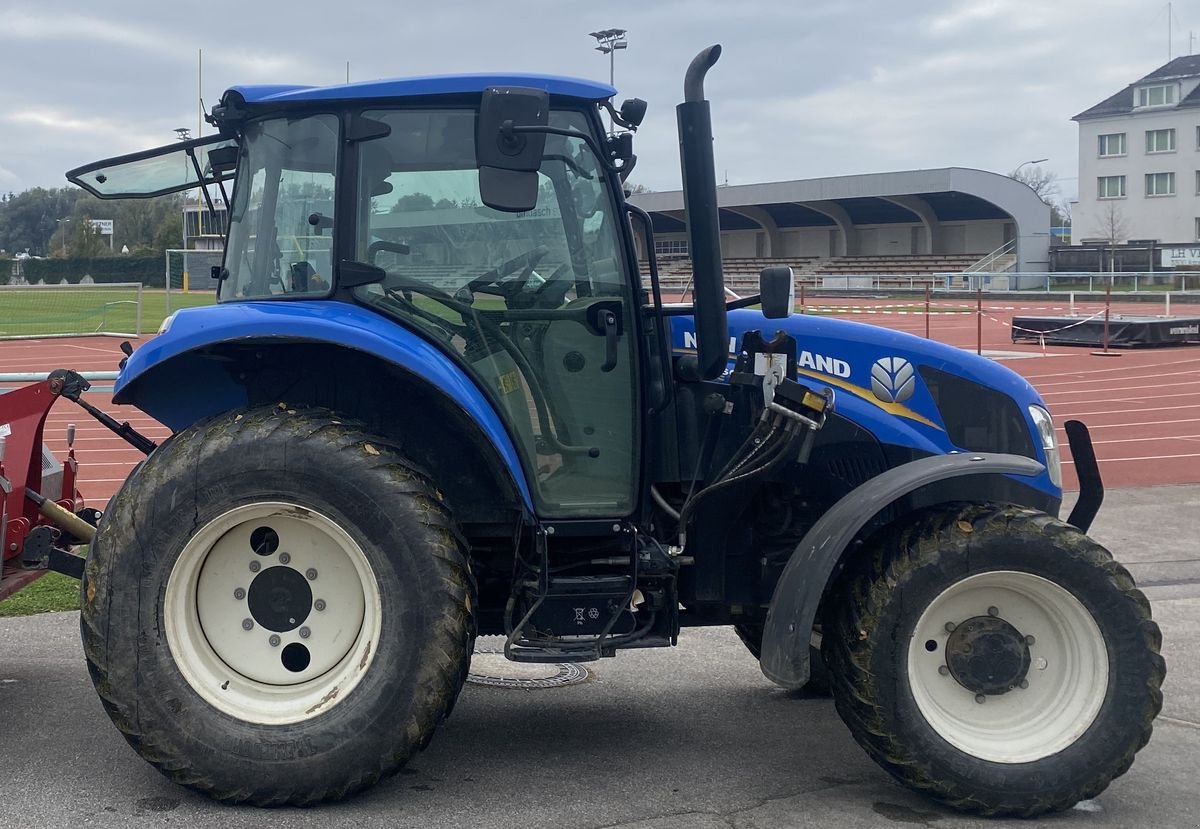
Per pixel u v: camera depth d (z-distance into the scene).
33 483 4.70
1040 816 3.92
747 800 4.00
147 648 3.81
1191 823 3.90
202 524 3.84
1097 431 14.76
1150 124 65.62
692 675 5.54
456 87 4.04
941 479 4.01
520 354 4.19
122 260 55.47
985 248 59.09
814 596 3.83
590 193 4.20
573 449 4.22
